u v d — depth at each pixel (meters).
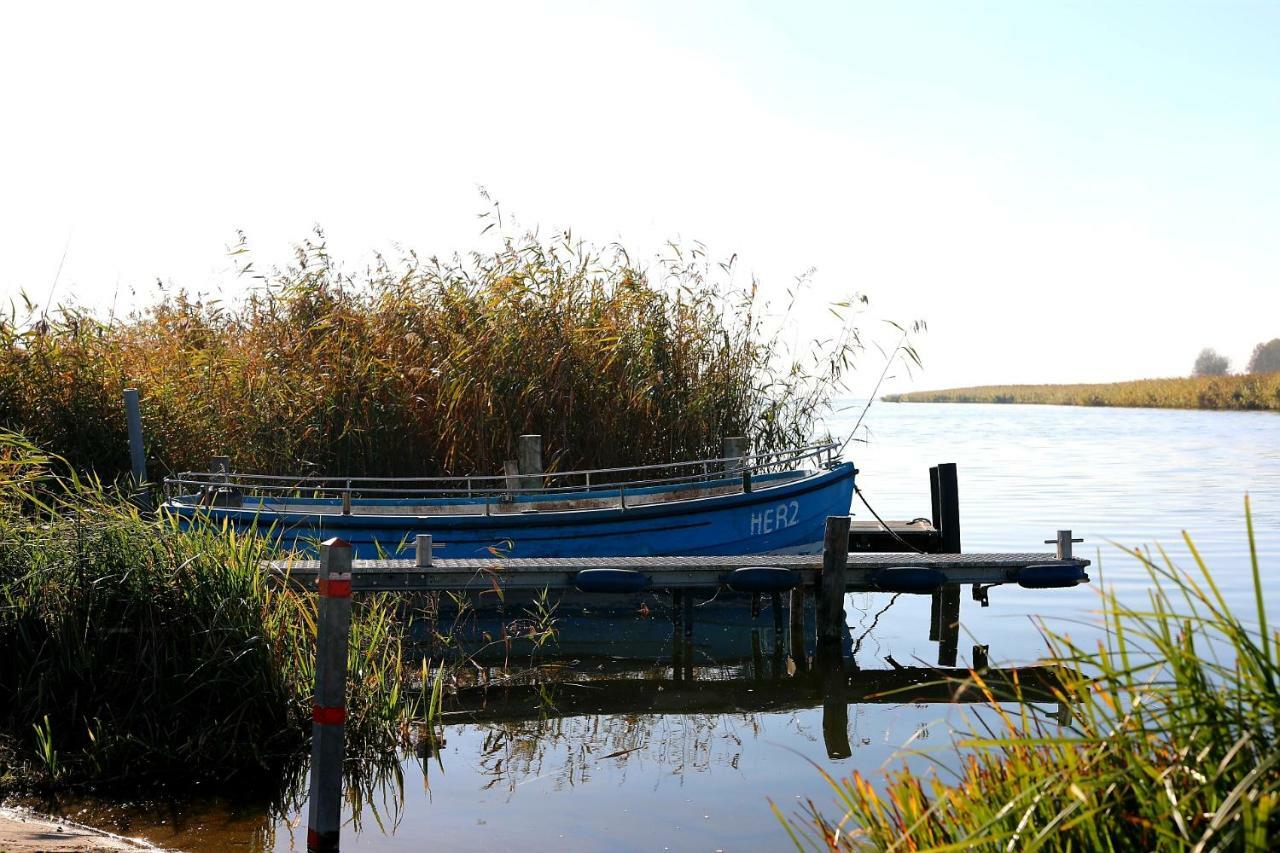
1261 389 72.88
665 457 16.05
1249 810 2.88
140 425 13.68
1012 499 25.17
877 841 3.96
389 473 15.70
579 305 16.20
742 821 6.75
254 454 15.56
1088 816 3.22
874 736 8.60
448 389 15.23
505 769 7.76
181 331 17.28
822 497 15.25
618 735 8.66
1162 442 44.50
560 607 13.59
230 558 8.11
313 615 8.98
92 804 6.68
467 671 10.58
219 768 7.23
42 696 7.47
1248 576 14.82
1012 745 3.90
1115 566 15.91
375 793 7.25
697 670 10.98
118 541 8.03
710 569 12.23
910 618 13.63
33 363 14.98
